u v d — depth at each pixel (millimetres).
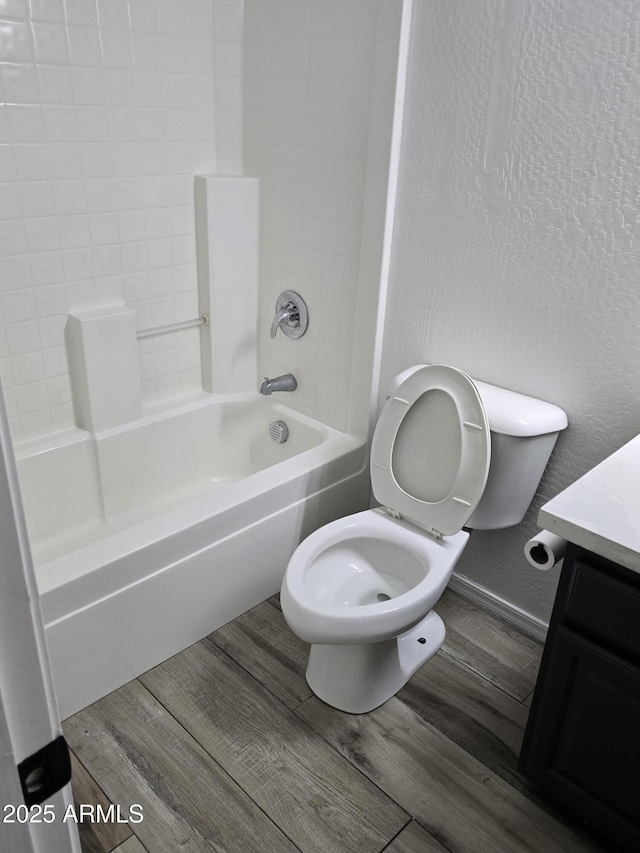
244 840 1505
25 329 2115
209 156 2385
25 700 459
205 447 2656
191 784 1621
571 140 1629
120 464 2400
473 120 1786
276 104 2252
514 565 2109
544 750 1518
